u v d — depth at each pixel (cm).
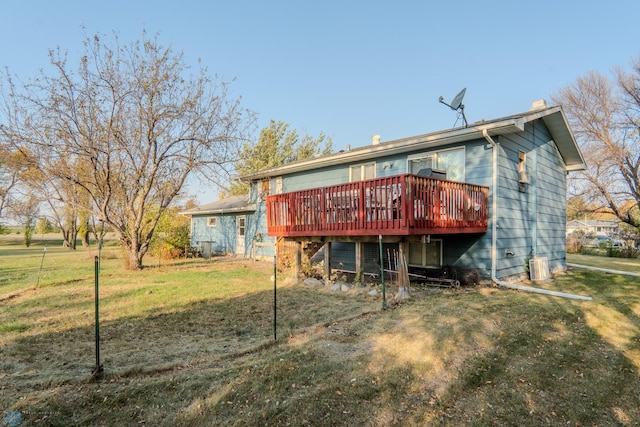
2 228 3156
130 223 1350
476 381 384
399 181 728
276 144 3353
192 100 1266
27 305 716
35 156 1153
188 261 1664
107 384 350
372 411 319
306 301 755
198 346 477
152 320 610
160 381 355
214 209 2072
